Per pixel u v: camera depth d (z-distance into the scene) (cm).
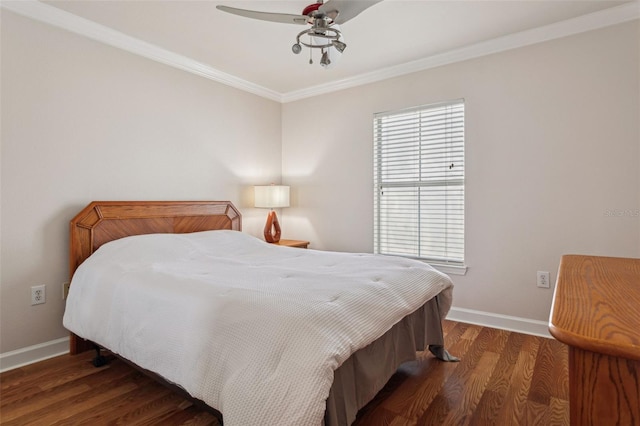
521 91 278
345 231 378
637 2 232
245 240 306
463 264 306
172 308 163
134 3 230
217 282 179
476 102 297
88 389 198
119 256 230
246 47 295
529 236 278
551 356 235
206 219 333
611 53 246
